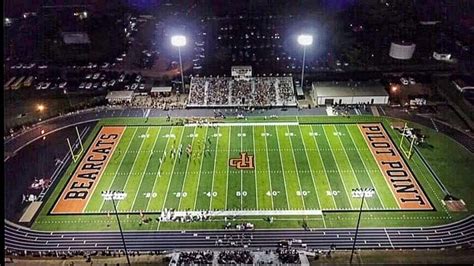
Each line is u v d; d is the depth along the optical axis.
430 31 118.38
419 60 104.06
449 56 103.81
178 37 85.75
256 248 51.91
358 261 49.75
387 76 97.12
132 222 56.53
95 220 56.97
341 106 85.25
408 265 48.97
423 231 54.22
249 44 115.12
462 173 65.25
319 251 51.16
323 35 118.75
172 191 62.09
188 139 75.06
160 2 146.75
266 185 62.97
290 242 52.72
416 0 133.88
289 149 71.75
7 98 89.75
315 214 57.31
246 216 57.16
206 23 130.50
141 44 116.38
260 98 87.50
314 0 141.50
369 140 74.00
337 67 101.75
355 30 120.50
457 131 76.44
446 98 86.94
